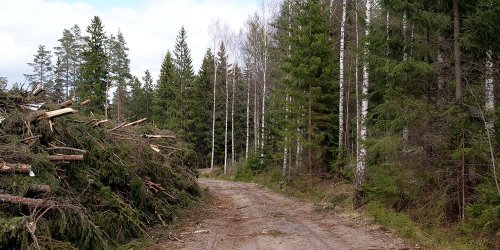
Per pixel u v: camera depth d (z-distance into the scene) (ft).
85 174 29.27
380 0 39.52
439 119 34.71
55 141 29.40
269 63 115.14
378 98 48.11
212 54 157.28
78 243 23.70
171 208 42.14
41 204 21.99
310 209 50.16
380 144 39.47
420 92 40.16
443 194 33.22
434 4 37.99
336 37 81.92
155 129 58.08
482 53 35.68
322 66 69.62
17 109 28.73
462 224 29.86
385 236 32.24
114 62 173.88
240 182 103.91
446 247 27.68
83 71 119.03
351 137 76.69
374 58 40.73
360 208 44.70
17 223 19.86
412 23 38.73
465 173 32.50
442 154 34.22
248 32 134.72
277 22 98.02
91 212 27.02
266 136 117.91
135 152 40.24
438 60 39.91
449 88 38.01
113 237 27.96
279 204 56.54
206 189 66.49
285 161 84.79
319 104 69.67
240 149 172.45
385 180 39.91
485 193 28.53
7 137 25.43
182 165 57.41
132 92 208.13
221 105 167.84
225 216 44.70
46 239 21.26
